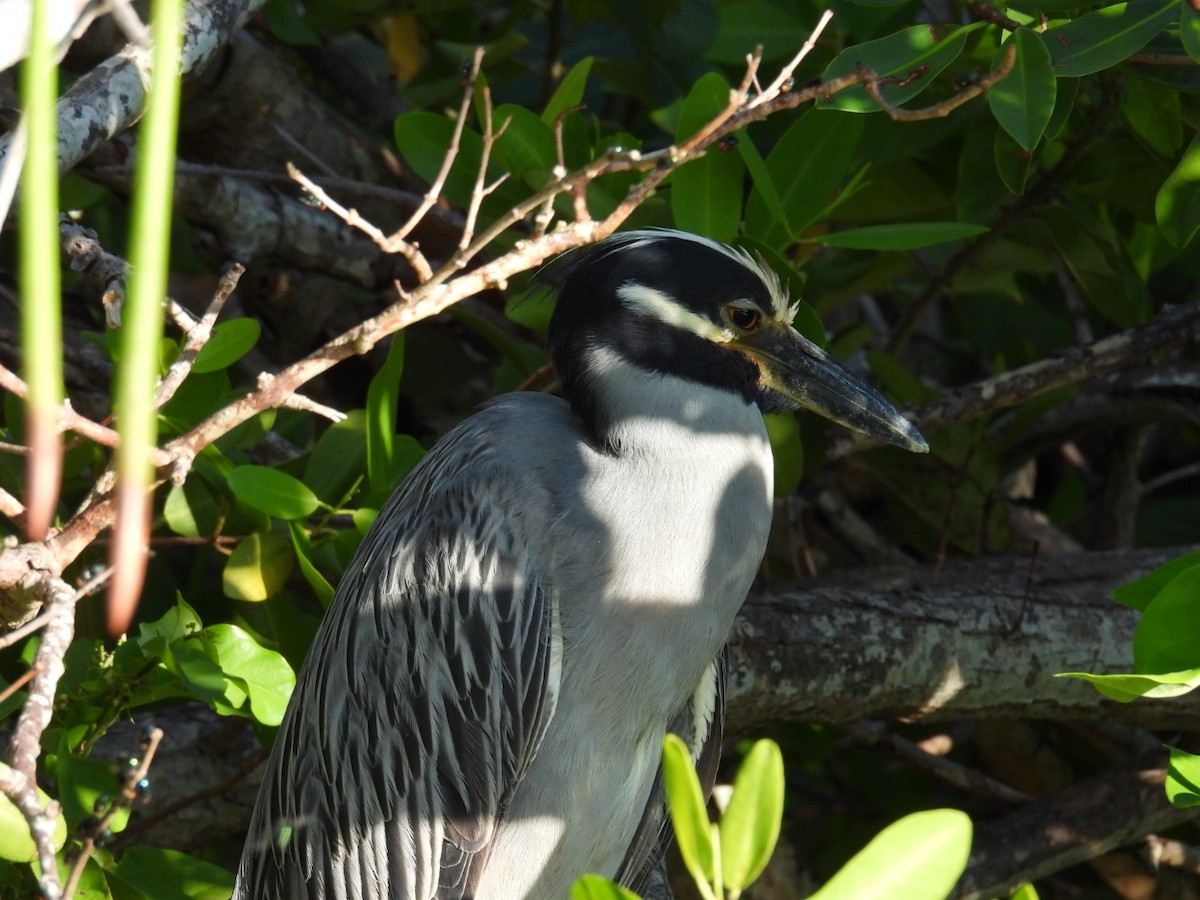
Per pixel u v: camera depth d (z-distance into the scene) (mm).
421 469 6461
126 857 5324
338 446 6824
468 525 6035
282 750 6363
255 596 6277
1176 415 9547
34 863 4512
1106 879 8430
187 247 10734
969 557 9523
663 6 8164
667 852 7977
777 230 6930
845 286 8555
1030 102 5051
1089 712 7789
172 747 6883
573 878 6246
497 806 5996
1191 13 5098
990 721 8828
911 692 7465
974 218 7453
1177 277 10180
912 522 9898
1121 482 10086
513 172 7043
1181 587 4820
